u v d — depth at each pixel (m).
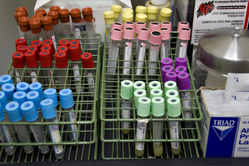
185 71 0.84
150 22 0.97
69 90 0.75
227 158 0.76
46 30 0.94
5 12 1.25
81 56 0.87
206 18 0.99
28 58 0.84
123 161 0.74
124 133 0.88
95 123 0.76
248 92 0.76
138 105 0.72
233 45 0.83
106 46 1.05
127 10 1.03
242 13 0.97
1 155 0.81
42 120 0.72
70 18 1.09
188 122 0.90
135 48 1.05
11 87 0.78
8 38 1.29
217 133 0.75
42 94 0.79
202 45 0.88
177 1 1.21
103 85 0.86
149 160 0.74
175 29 1.22
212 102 0.78
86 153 0.83
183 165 0.73
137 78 0.97
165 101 0.78
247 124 0.72
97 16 1.06
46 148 0.81
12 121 0.71
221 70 0.83
